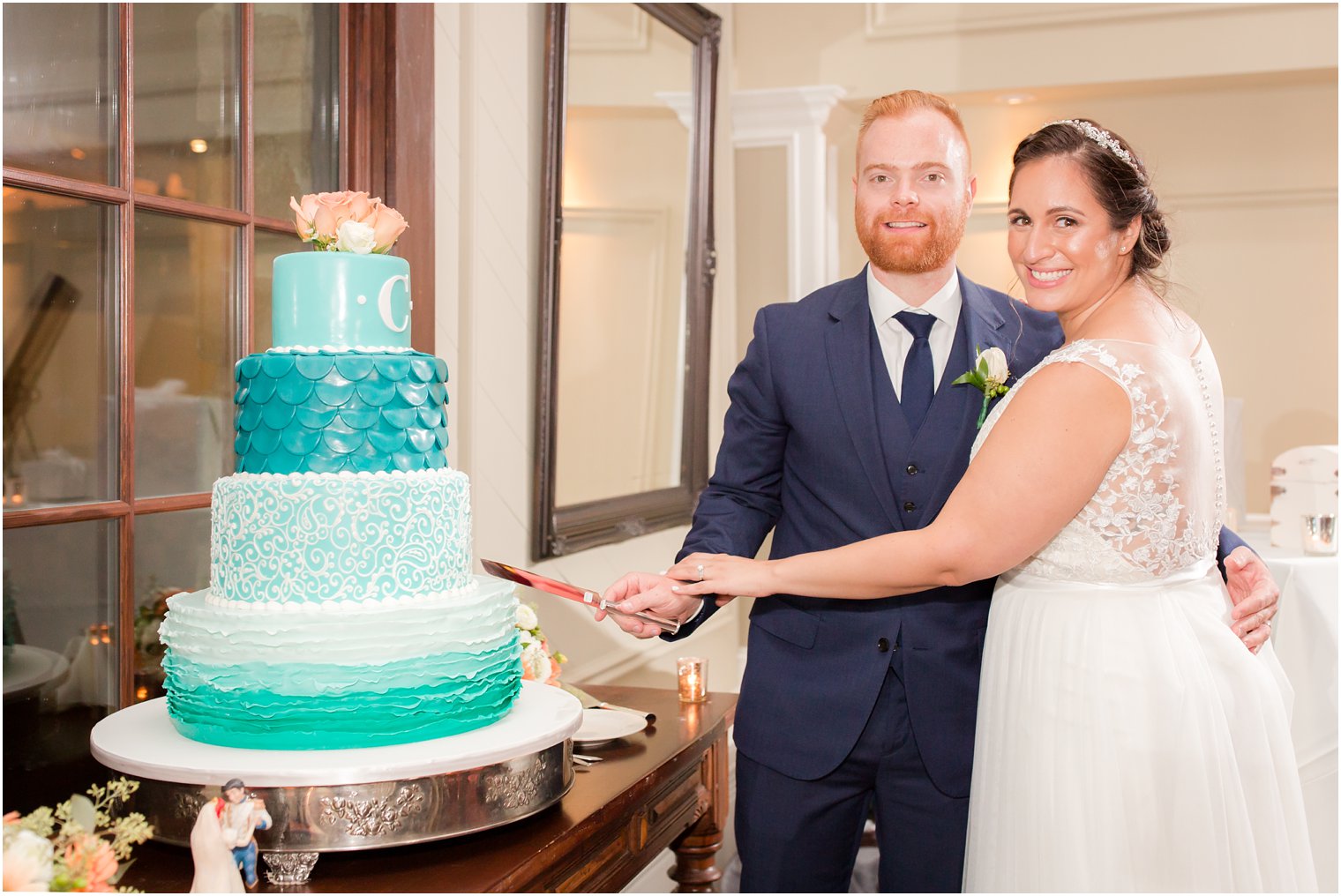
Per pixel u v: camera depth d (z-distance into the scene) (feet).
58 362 6.15
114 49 6.45
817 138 16.61
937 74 16.80
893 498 6.75
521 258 10.18
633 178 12.41
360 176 8.25
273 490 4.98
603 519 11.70
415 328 8.54
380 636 4.92
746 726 7.10
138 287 6.63
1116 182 5.58
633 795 6.25
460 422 9.41
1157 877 5.30
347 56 8.20
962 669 6.71
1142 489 5.40
